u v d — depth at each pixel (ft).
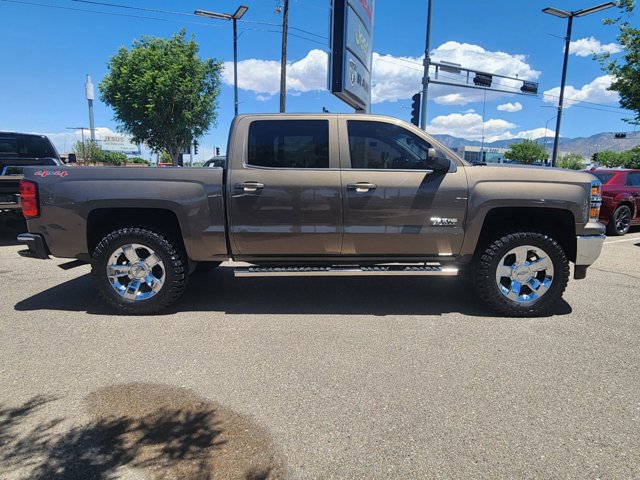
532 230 15.33
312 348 12.75
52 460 7.97
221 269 22.45
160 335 13.70
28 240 15.20
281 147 15.17
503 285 15.80
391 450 8.30
